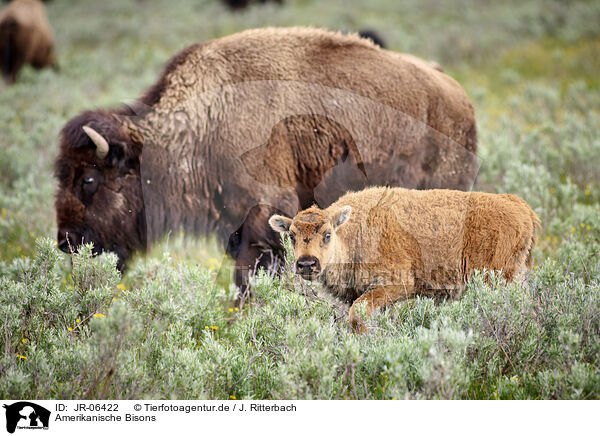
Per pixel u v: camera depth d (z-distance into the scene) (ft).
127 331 35.32
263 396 35.96
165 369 35.91
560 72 137.39
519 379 36.17
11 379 32.96
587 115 100.68
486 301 38.68
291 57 50.78
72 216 48.80
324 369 33.14
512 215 43.21
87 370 34.68
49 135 91.40
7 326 38.81
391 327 38.99
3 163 82.64
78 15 228.63
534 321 39.47
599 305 40.27
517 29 170.40
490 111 113.80
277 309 38.45
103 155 47.98
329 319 39.29
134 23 199.62
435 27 181.06
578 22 169.37
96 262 44.78
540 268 44.65
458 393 33.91
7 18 136.67
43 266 44.96
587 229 57.57
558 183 67.72
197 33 191.11
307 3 229.25
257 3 217.15
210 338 37.83
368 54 52.29
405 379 34.55
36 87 127.75
